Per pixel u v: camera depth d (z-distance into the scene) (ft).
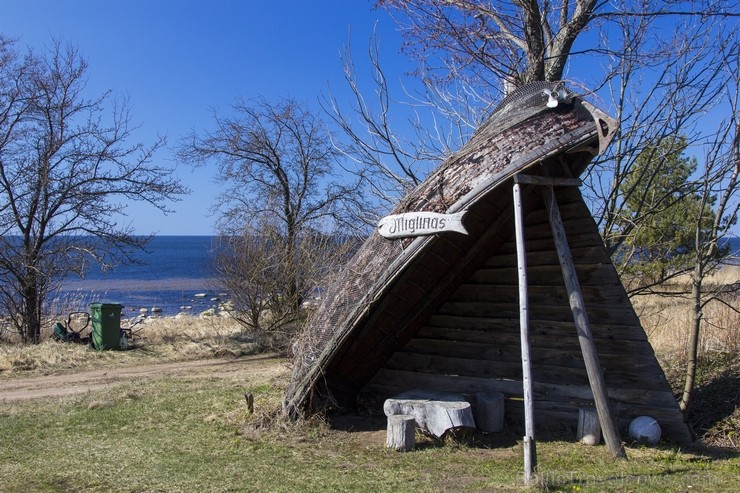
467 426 25.21
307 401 28.50
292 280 67.15
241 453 23.94
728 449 24.47
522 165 22.77
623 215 35.88
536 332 28.35
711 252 28.25
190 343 57.88
